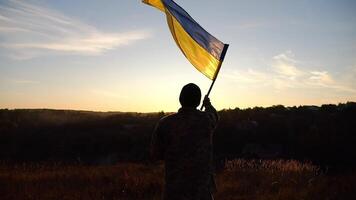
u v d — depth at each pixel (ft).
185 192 13.12
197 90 13.98
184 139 13.44
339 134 85.05
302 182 41.83
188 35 16.22
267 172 50.08
